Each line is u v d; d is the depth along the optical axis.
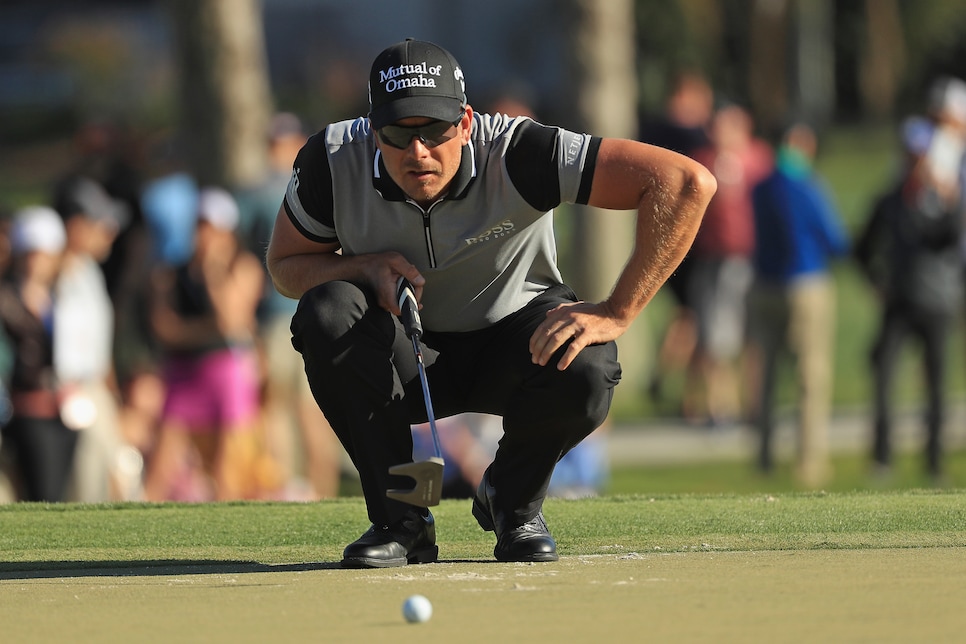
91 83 123.62
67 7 138.62
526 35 122.88
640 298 14.56
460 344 15.45
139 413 33.72
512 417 14.79
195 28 44.41
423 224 14.53
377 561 14.58
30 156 116.50
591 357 14.46
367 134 14.62
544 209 14.53
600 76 48.16
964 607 11.61
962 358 53.41
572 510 18.59
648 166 14.25
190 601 12.78
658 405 48.38
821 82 124.56
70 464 29.17
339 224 14.82
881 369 36.00
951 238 35.00
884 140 116.75
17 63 132.00
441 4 124.00
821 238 36.72
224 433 30.55
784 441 43.56
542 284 15.49
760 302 37.03
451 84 13.91
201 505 19.89
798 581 12.95
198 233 30.30
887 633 10.71
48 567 15.58
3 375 28.95
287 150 34.12
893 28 125.62
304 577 14.09
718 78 111.25
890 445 36.19
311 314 14.36
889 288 35.47
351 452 14.98
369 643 10.81
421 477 13.39
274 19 125.25
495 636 10.94
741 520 17.55
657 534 16.77
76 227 29.23
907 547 15.37
